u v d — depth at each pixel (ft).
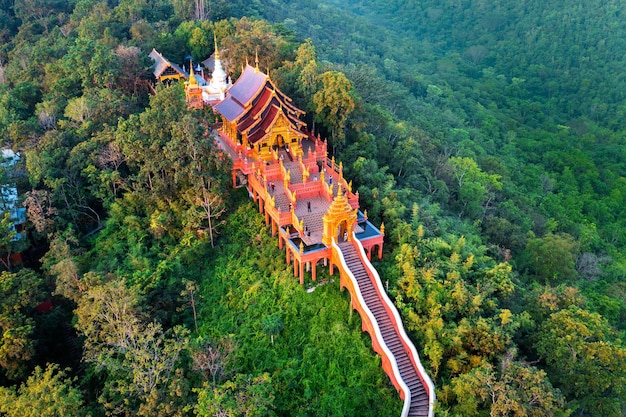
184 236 173.37
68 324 157.89
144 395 123.24
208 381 129.59
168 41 314.76
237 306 159.33
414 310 146.10
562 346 139.64
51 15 364.79
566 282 211.00
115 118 211.00
